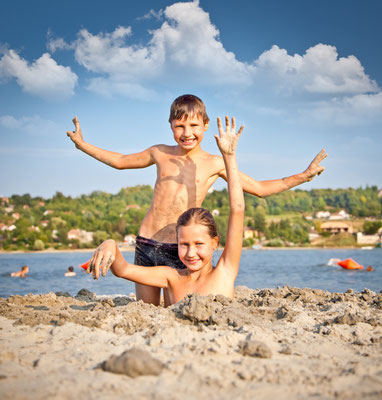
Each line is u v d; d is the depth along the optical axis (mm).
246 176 4492
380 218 160375
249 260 43125
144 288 4348
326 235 119312
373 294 4703
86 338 2809
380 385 2053
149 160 4574
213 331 2855
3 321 3334
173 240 4301
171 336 2713
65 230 107250
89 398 1838
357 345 2785
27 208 150000
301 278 19031
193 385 1997
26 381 2025
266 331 2926
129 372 2088
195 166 4383
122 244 104375
